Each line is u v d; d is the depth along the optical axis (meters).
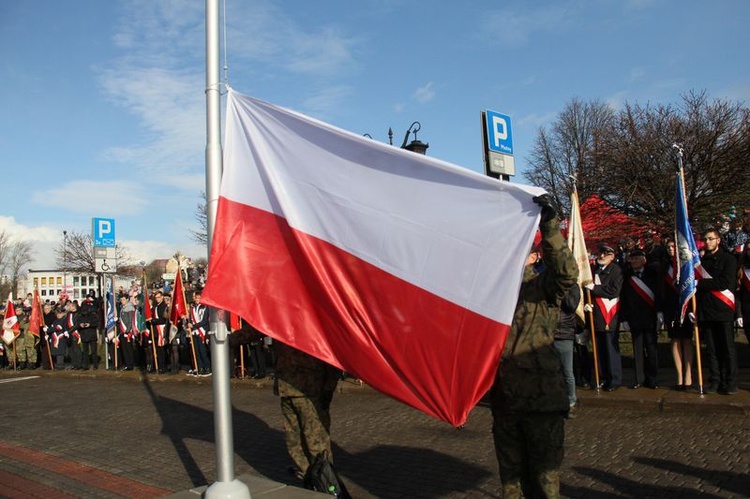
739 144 27.08
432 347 4.27
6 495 5.93
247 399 11.30
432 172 4.46
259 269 4.68
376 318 4.46
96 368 18.12
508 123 9.70
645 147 29.19
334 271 4.59
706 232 8.45
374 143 4.60
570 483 5.48
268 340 13.11
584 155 37.56
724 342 8.26
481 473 5.97
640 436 6.90
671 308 8.91
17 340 20.41
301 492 4.82
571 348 8.18
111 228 17.97
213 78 4.83
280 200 4.71
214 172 4.79
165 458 7.23
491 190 4.28
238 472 6.46
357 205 4.62
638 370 9.06
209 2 4.84
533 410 3.90
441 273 4.32
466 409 4.09
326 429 5.48
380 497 5.46
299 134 4.82
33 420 10.27
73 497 5.82
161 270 57.50
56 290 80.00
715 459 5.86
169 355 16.73
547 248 3.97
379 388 4.39
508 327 4.01
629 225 29.53
